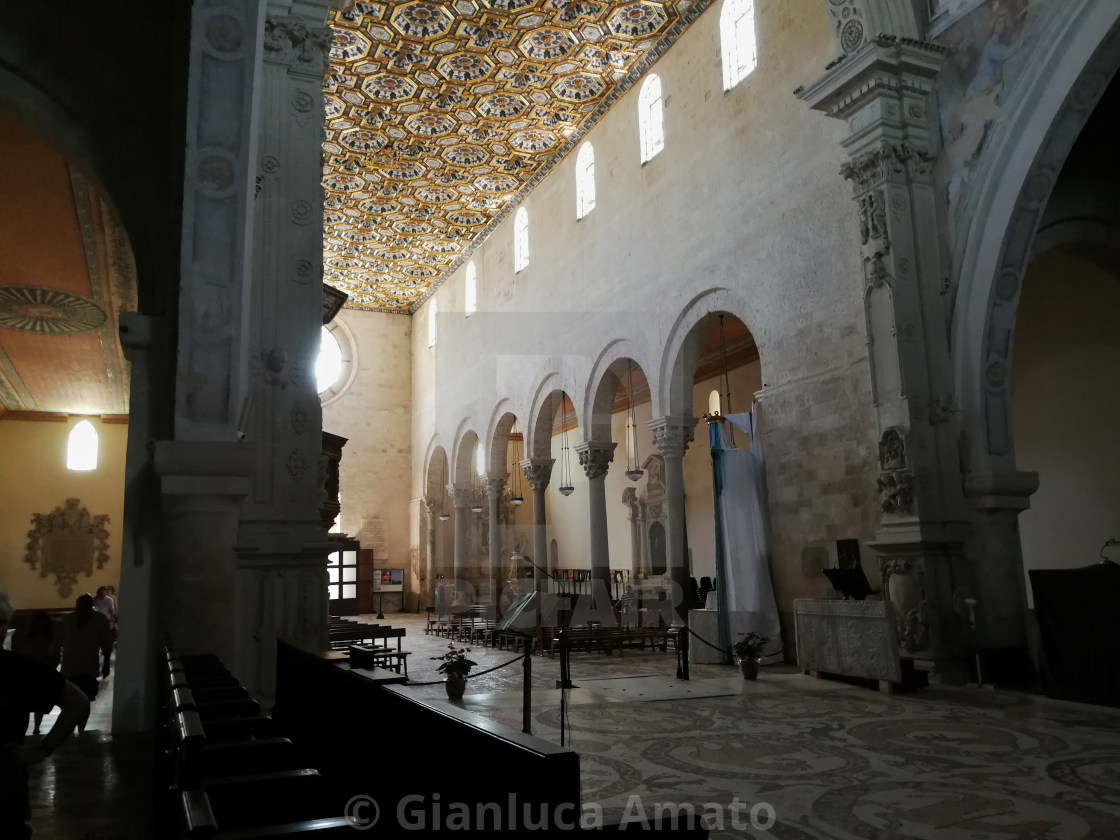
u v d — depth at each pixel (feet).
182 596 20.38
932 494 35.94
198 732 7.43
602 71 61.11
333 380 108.06
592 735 26.05
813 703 31.35
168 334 25.22
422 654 51.67
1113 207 41.98
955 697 31.94
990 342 36.11
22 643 26.53
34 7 26.58
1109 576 30.25
